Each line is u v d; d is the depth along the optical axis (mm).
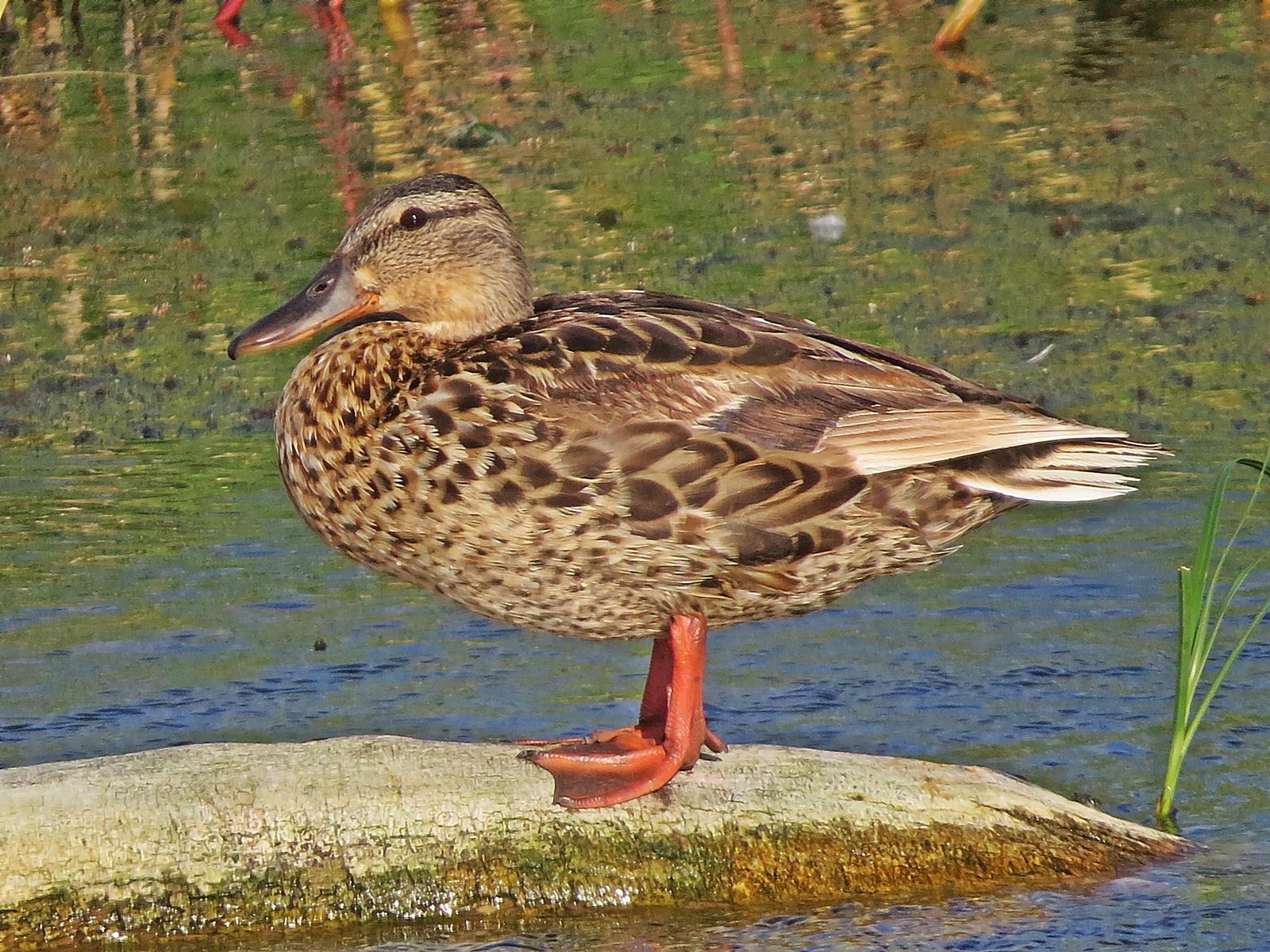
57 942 8383
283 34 28406
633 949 8406
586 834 8742
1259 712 10492
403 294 9750
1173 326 16953
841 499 8773
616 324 9117
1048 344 16641
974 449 8688
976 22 28234
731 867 8773
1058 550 12719
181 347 17391
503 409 8758
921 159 21891
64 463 14844
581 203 20719
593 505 8719
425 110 24328
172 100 25109
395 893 8594
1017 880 8883
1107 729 10344
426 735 10328
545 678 11172
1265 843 9180
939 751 10094
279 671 11211
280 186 21547
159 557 12984
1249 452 14094
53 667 11258
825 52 26766
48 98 25219
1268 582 12023
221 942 8469
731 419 8789
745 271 18594
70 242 20094
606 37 27812
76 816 8516
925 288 18062
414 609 12203
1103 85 24516
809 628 11789
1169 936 8352
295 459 9289
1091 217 19859
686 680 8969
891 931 8477
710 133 23188
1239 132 22281
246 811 8617
